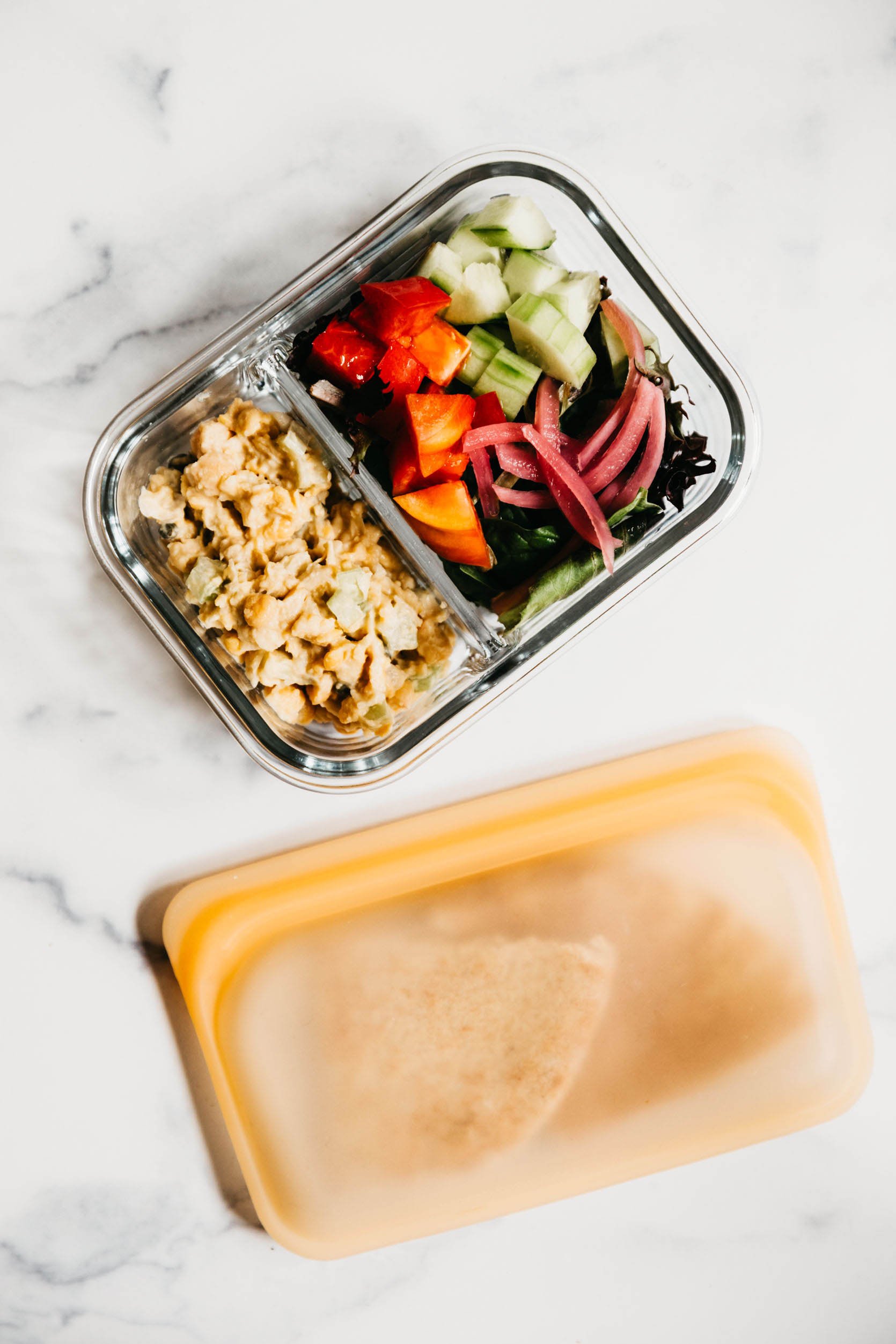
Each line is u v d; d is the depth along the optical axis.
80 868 0.55
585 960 0.57
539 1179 0.57
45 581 0.55
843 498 0.56
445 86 0.54
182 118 0.54
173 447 0.52
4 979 0.56
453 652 0.52
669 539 0.51
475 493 0.51
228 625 0.51
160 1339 0.57
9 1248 0.56
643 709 0.56
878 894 0.57
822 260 0.55
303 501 0.51
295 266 0.54
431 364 0.50
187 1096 0.57
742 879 0.57
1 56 0.54
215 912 0.56
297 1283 0.57
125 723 0.55
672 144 0.55
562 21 0.54
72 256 0.54
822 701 0.56
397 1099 0.57
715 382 0.52
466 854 0.56
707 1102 0.57
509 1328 0.58
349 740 0.52
